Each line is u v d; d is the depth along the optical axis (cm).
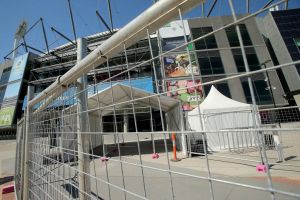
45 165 228
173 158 754
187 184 450
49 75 3703
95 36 3175
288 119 696
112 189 415
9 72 3938
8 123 3438
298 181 387
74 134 173
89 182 156
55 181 196
